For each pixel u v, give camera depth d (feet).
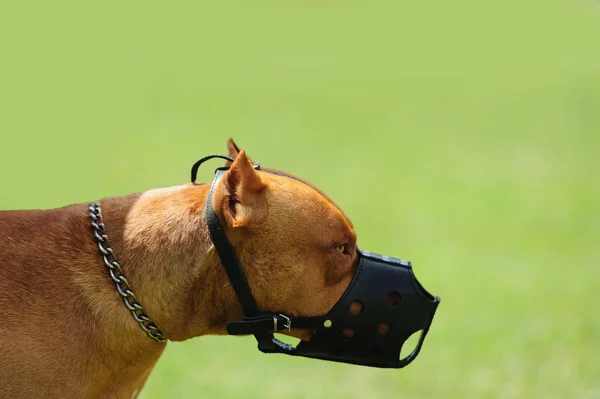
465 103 88.58
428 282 34.71
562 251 39.83
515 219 45.88
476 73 110.93
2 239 14.87
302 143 67.15
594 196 51.44
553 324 30.14
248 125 73.41
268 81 98.73
